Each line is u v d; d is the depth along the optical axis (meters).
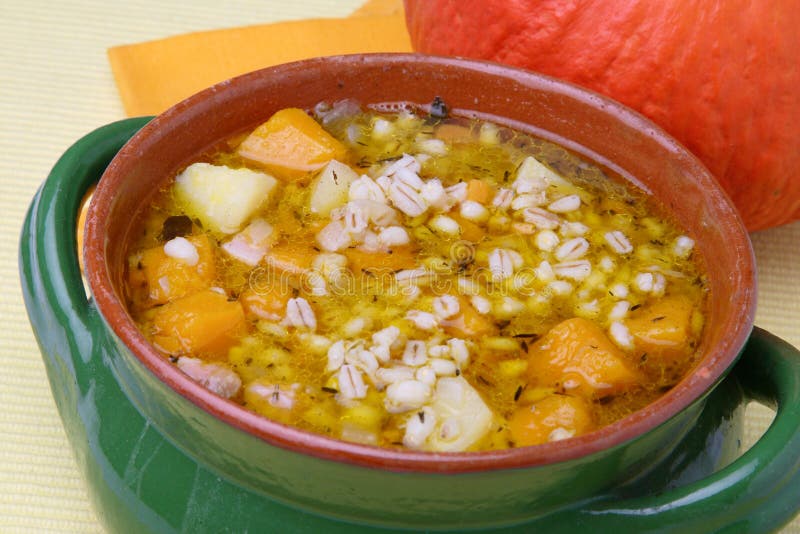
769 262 0.52
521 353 0.40
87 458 0.40
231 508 0.38
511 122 0.45
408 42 0.58
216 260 0.41
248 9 0.61
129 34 0.59
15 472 0.45
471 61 0.44
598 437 0.36
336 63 0.44
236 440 0.36
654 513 0.37
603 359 0.39
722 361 0.37
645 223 0.43
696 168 0.42
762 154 0.48
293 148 0.44
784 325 0.50
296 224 0.42
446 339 0.40
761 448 0.37
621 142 0.44
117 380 0.40
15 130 0.55
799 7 0.46
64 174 0.42
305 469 0.36
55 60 0.58
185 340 0.39
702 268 0.42
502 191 0.44
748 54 0.46
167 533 0.39
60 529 0.44
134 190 0.41
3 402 0.47
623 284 0.42
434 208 0.43
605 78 0.47
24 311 0.49
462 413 0.38
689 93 0.47
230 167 0.43
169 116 0.42
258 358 0.39
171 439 0.38
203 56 0.56
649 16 0.46
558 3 0.47
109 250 0.39
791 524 0.44
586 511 0.37
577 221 0.43
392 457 0.35
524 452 0.35
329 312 0.40
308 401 0.38
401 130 0.45
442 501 0.36
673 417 0.36
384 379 0.39
